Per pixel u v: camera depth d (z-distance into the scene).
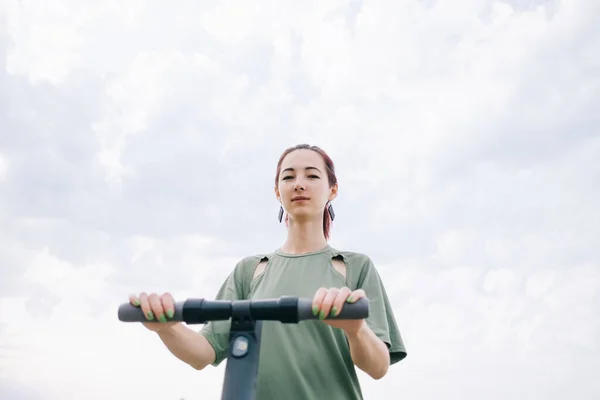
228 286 2.64
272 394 2.14
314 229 2.62
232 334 1.68
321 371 2.18
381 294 2.41
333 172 2.81
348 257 2.56
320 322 2.29
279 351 2.23
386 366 2.15
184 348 2.23
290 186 2.60
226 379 1.59
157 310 1.75
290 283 2.42
